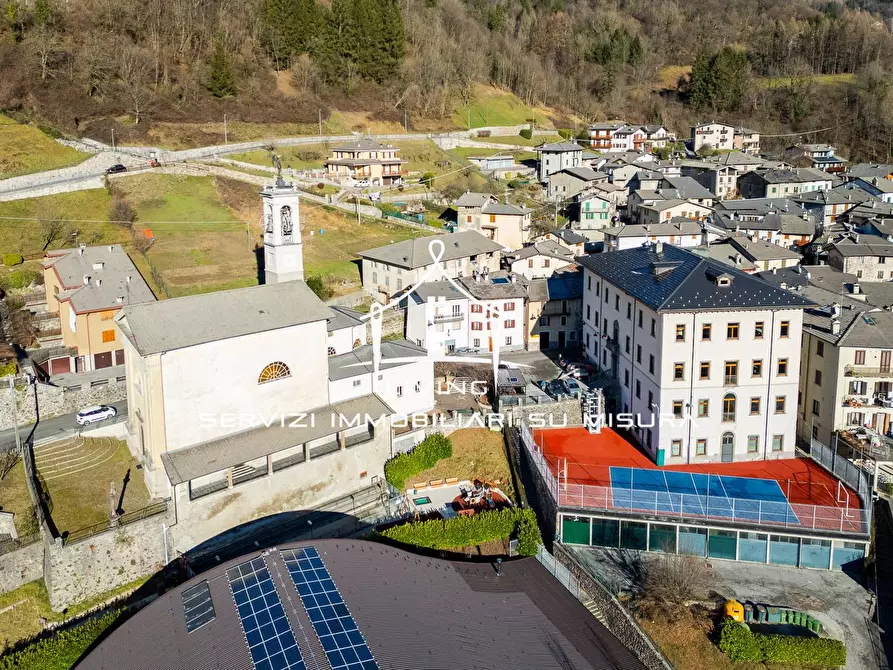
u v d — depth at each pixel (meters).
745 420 56.56
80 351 68.19
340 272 93.00
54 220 90.31
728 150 193.00
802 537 47.50
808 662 39.94
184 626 35.22
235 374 53.66
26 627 43.66
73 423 60.81
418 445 59.88
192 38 150.25
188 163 117.19
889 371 62.72
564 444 60.09
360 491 58.00
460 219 113.81
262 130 141.00
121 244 91.12
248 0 163.50
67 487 52.19
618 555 49.28
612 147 189.00
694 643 41.38
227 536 51.94
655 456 56.72
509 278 86.12
